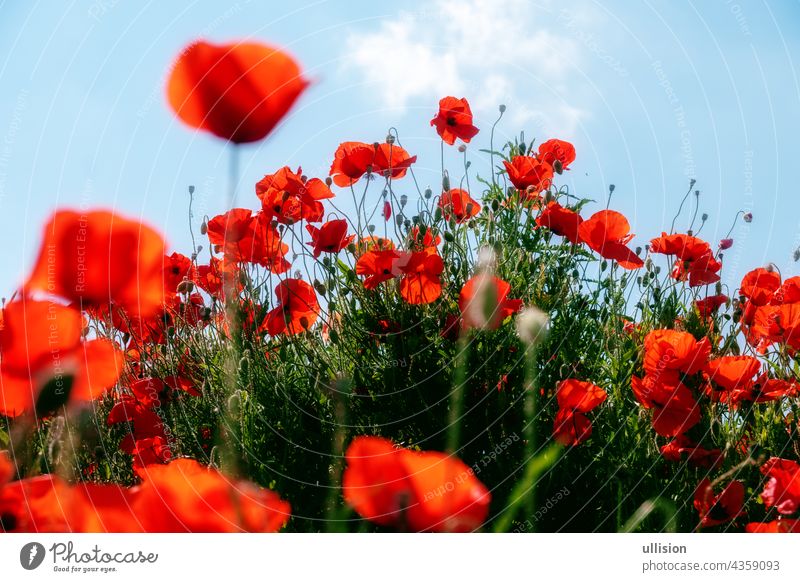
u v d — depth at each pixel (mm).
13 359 646
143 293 665
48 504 703
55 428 852
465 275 1547
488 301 1340
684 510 1288
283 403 1405
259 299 1490
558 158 1648
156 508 600
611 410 1397
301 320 1471
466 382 1383
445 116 1609
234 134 736
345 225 1519
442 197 1603
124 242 646
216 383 1410
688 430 1359
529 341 1292
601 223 1502
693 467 1322
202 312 1450
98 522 599
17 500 705
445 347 1462
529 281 1520
